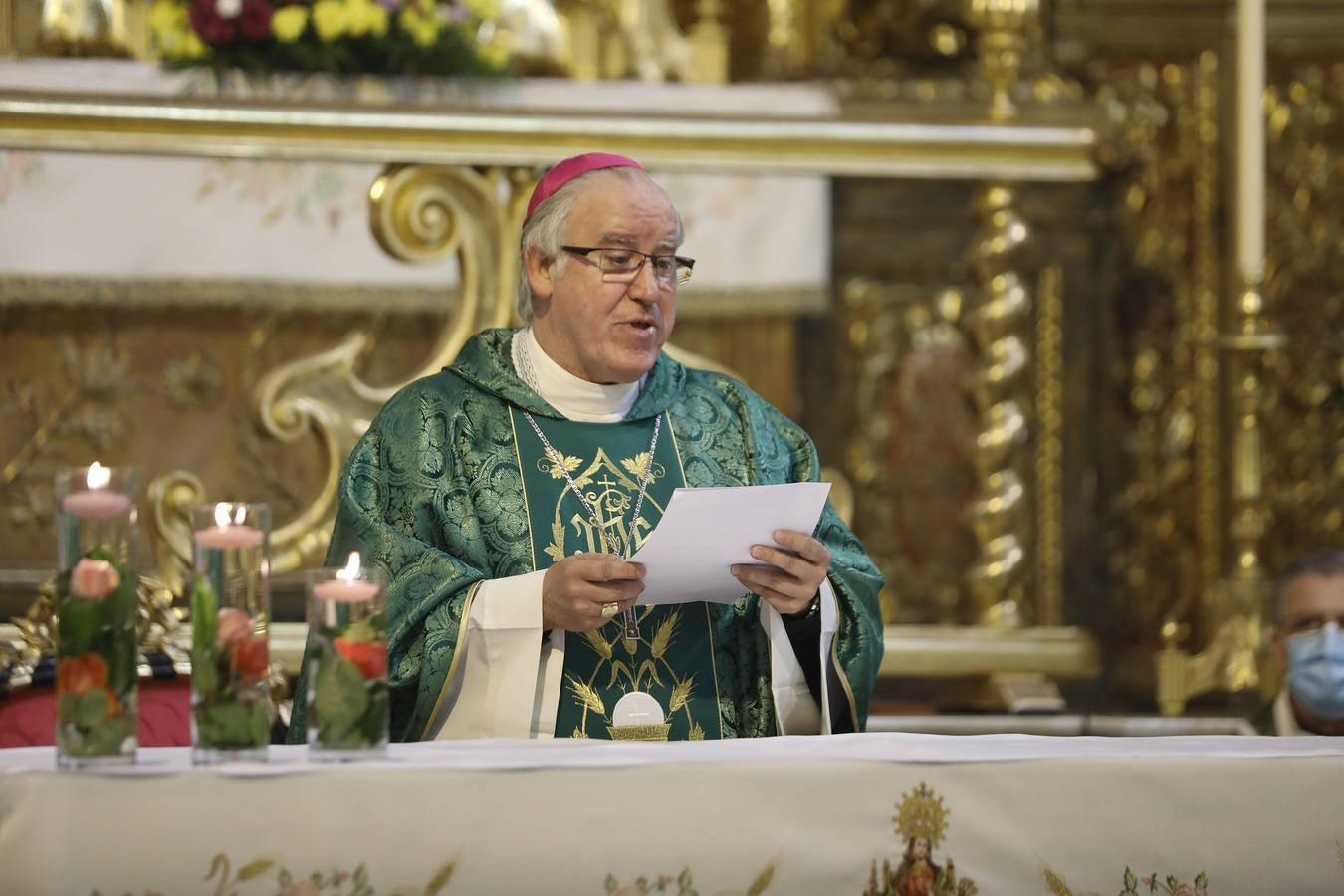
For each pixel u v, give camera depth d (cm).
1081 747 924
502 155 1823
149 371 2192
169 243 2044
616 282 1200
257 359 2219
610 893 851
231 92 1898
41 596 1312
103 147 1764
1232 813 891
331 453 1783
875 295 2397
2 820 820
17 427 2150
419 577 1133
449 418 1237
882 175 2058
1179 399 2545
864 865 868
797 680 1173
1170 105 2570
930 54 2469
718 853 859
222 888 826
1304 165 2586
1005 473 2166
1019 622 2164
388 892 835
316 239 2088
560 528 1210
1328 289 2580
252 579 863
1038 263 2380
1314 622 1434
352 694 864
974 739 952
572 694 1148
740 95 2120
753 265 2136
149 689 1295
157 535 1680
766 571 1079
